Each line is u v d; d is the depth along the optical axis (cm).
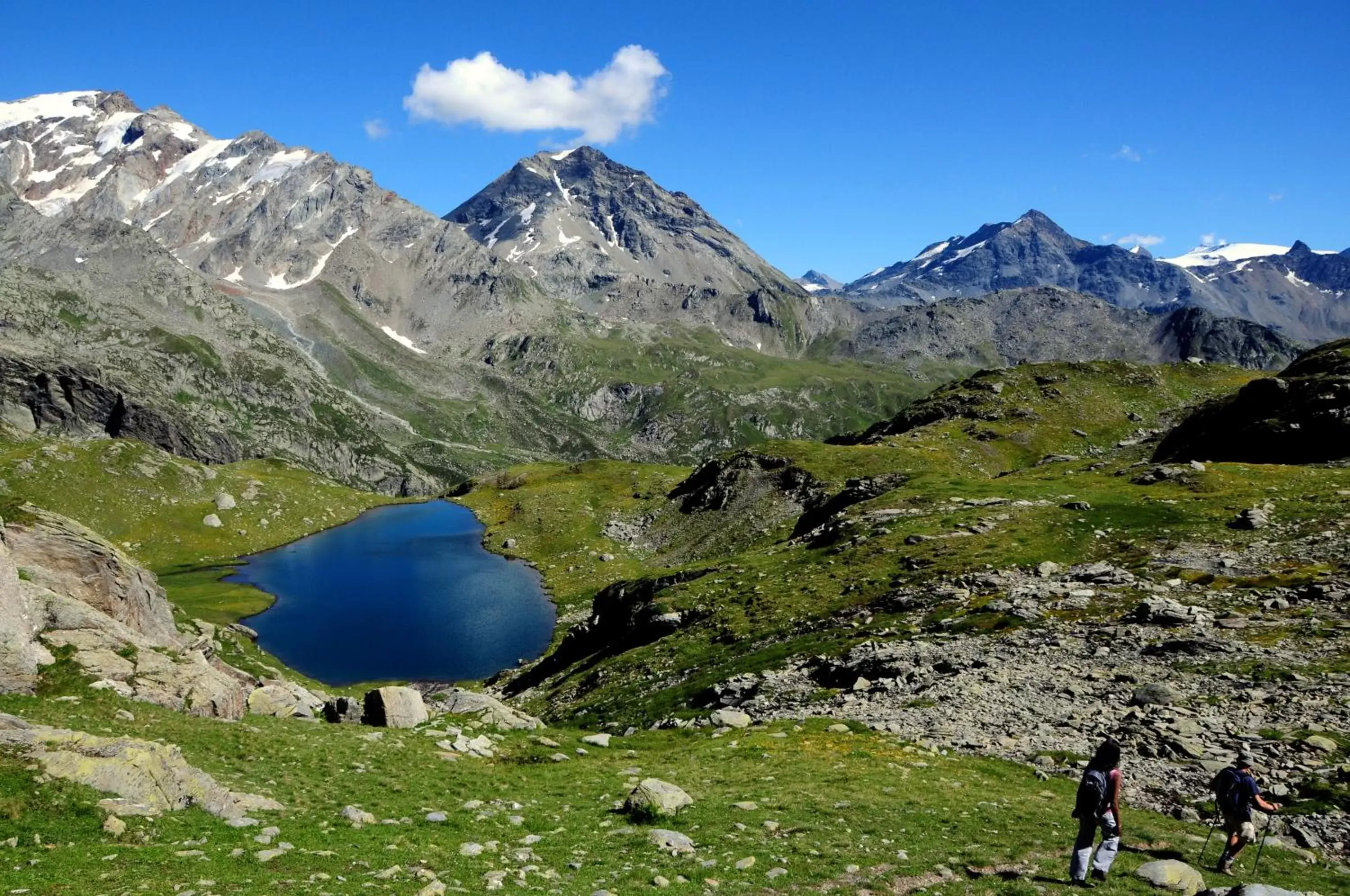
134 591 4244
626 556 15912
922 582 6222
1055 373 19525
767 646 5988
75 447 19212
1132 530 6619
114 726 2864
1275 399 9731
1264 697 3225
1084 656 4181
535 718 4938
